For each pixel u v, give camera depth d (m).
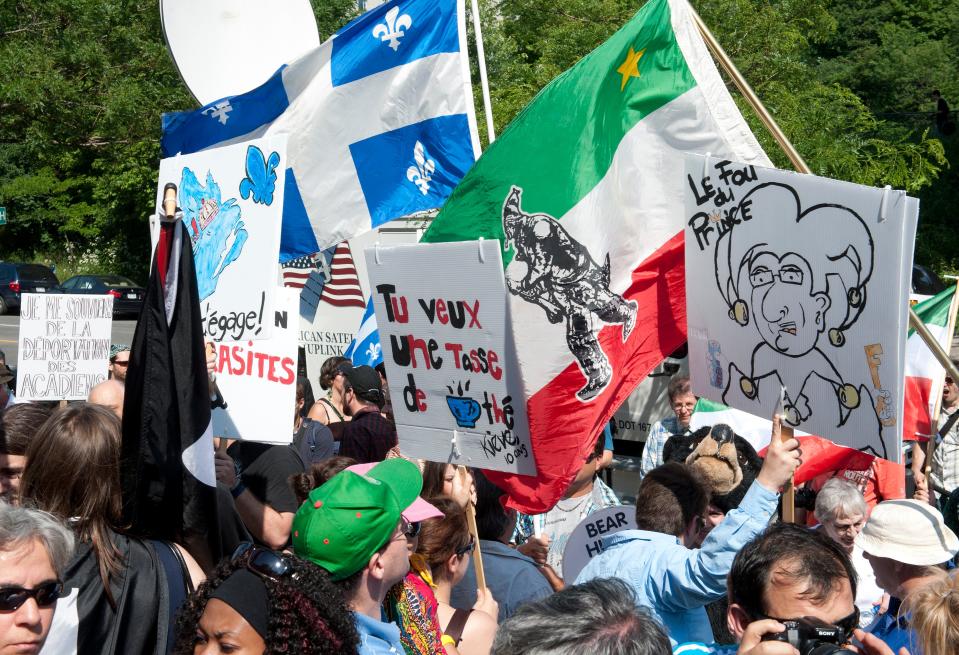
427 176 5.98
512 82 18.62
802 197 3.26
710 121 3.94
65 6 17.59
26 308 6.05
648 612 2.07
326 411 7.11
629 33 3.95
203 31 6.93
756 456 4.21
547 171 3.97
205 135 6.28
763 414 3.49
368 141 6.01
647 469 6.49
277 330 4.31
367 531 2.63
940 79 35.62
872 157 17.14
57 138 18.45
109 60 18.39
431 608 3.16
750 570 2.66
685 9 3.92
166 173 4.55
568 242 3.95
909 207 2.94
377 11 5.91
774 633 2.45
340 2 25.59
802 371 3.33
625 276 4.00
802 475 4.83
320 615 2.33
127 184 28.27
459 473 3.87
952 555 3.33
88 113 18.06
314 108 6.02
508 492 3.95
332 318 9.91
